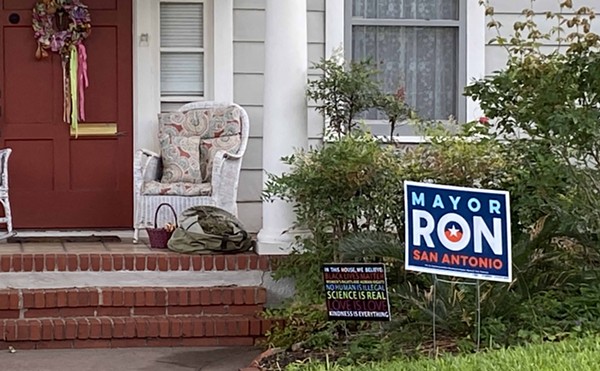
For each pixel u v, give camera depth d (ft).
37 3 27.04
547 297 17.66
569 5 20.65
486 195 14.55
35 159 27.32
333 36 27.40
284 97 22.59
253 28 27.58
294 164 21.22
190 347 20.79
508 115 19.25
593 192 17.87
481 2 23.94
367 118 27.35
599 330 16.19
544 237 17.93
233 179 25.12
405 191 14.75
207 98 27.45
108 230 27.61
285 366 16.71
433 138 20.51
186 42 27.45
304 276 19.97
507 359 14.39
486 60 27.91
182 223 22.59
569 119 17.43
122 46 27.50
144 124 27.25
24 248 23.53
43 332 20.39
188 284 21.83
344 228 20.30
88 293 21.04
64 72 27.27
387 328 17.58
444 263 14.69
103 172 27.58
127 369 18.72
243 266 21.91
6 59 27.14
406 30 27.91
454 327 17.03
